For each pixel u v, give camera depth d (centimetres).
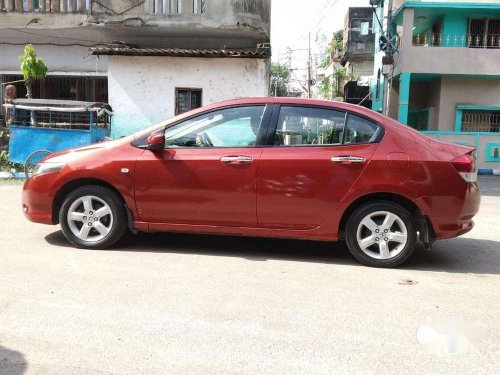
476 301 418
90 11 1427
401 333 352
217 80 1418
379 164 496
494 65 1733
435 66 1734
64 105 1216
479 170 1703
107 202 537
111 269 478
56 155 563
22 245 557
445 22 1817
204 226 527
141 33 1505
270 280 458
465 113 1855
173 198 525
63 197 557
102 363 304
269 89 1504
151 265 494
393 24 1942
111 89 1429
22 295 405
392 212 499
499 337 349
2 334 338
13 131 1236
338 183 501
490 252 593
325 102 525
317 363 309
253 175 510
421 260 548
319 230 510
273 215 513
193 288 430
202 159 520
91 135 1221
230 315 375
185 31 1459
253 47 1559
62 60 1631
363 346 332
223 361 309
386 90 1922
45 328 348
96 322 359
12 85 1511
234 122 531
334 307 396
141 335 340
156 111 1434
